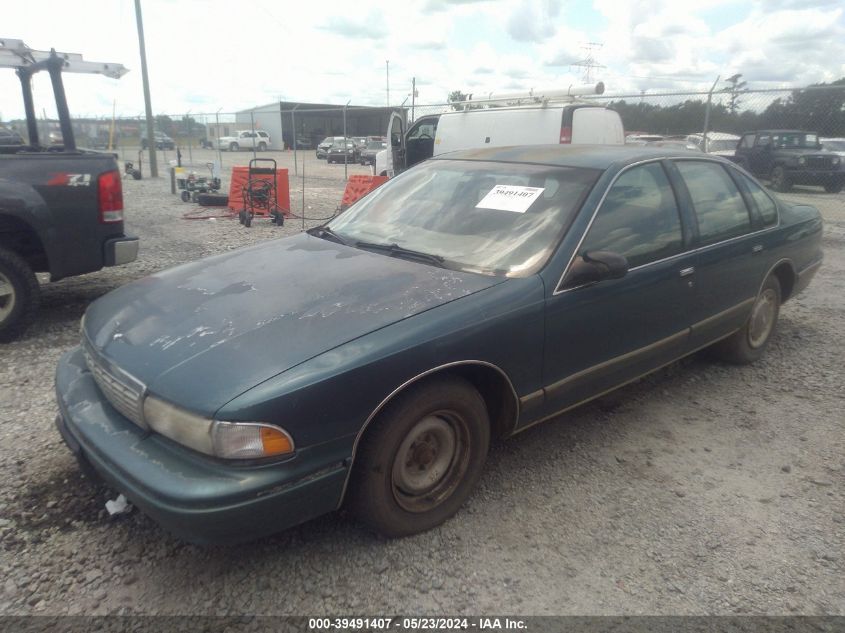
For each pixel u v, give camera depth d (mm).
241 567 2611
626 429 3832
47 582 2506
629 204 3502
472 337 2711
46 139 22688
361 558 2672
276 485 2250
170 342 2588
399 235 3539
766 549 2777
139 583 2516
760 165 16781
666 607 2447
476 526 2896
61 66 6098
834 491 3217
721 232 4090
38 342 5117
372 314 2650
